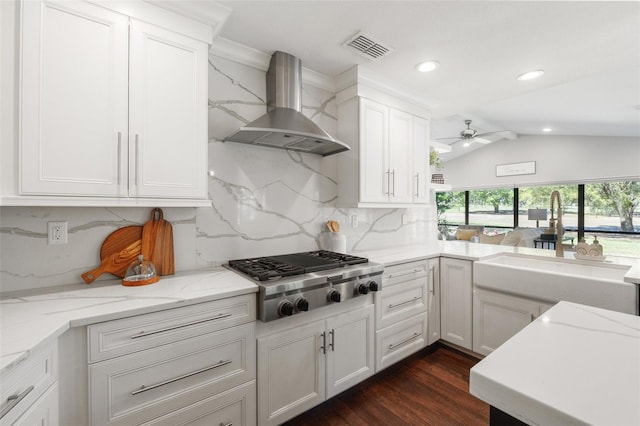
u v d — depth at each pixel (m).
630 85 3.28
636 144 5.74
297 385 1.67
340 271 1.81
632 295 1.64
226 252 1.99
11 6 1.17
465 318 2.45
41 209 1.45
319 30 1.83
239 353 1.46
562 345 0.72
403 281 2.29
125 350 1.17
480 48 2.01
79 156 1.28
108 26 1.34
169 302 1.26
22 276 1.41
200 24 1.59
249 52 2.03
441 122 5.66
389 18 1.71
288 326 1.64
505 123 5.97
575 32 1.83
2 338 0.92
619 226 6.10
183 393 1.31
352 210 2.70
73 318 1.08
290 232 2.29
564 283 1.89
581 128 5.83
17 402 0.83
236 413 1.46
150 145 1.44
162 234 1.72
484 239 5.52
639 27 1.76
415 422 1.74
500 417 0.61
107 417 1.14
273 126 1.82
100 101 1.32
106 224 1.60
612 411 0.48
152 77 1.45
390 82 2.48
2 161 1.14
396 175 2.59
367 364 2.03
